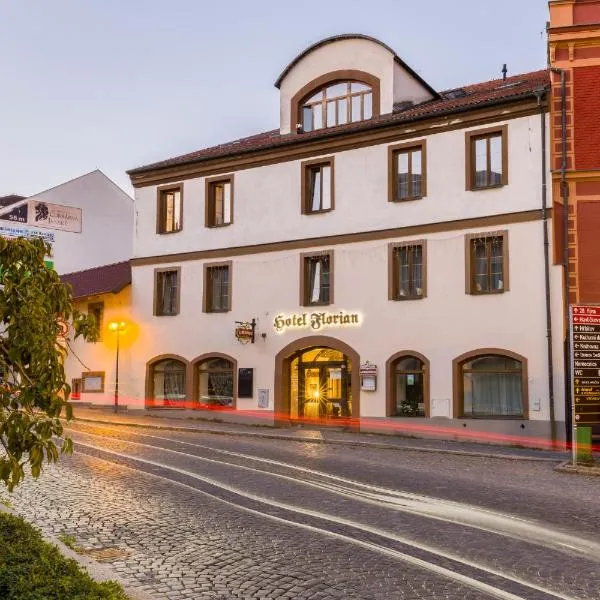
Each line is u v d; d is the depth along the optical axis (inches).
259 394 1071.6
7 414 208.4
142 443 785.6
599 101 853.8
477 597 287.0
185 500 475.5
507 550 360.5
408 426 935.0
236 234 1120.2
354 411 981.8
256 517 429.7
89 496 477.7
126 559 333.7
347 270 1009.5
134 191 1238.3
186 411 1139.9
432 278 938.7
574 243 846.5
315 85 1114.7
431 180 953.5
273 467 631.8
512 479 593.9
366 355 979.9
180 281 1170.6
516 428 860.6
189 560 333.7
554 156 863.1
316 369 1049.5
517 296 877.8
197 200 1170.0
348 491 520.1
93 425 997.8
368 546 364.2
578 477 621.0
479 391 904.9
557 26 867.4
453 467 663.1
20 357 202.1
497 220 898.1
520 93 887.1
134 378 1202.0
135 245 1226.0
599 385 693.3
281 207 1080.8
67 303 222.8
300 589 292.7
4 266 211.2
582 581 311.1
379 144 1002.1
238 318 1103.6
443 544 371.2
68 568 255.8
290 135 1124.5
